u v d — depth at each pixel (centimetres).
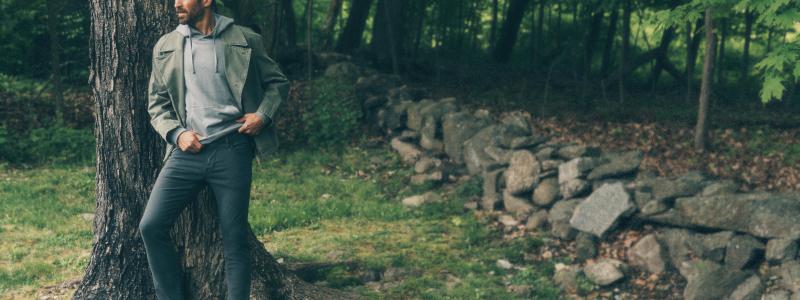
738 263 531
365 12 1931
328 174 967
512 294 531
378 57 1831
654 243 588
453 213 791
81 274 527
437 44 1809
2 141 946
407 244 659
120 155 380
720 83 1770
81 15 1509
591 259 618
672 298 536
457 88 1698
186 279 379
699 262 554
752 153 1002
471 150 922
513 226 729
